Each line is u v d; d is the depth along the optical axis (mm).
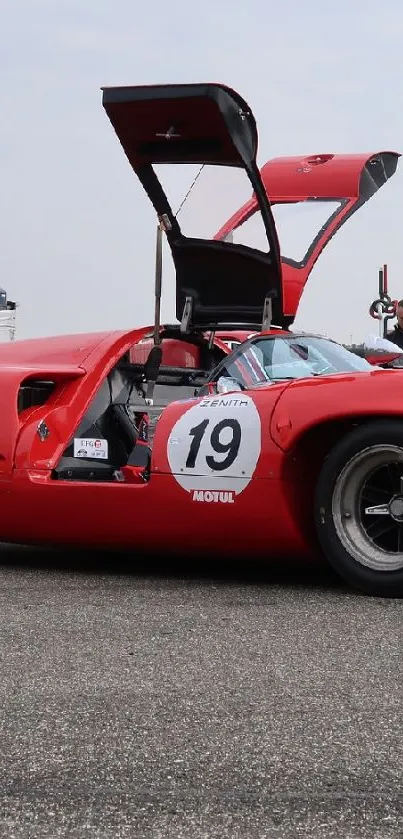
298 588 3590
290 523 3596
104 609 3215
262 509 3611
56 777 1743
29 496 4195
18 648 2662
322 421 3457
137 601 3363
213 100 4379
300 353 4117
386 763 1786
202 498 3736
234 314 5000
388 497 3479
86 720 2047
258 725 1999
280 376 4000
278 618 3016
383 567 3357
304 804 1620
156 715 2072
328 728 1973
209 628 2887
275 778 1727
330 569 4078
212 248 4848
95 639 2762
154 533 3932
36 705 2150
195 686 2275
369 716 2039
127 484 3945
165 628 2896
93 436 4496
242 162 4625
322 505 3475
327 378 3576
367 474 3424
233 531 3725
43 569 4227
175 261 5023
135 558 4539
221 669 2418
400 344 6477
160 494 3838
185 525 3822
